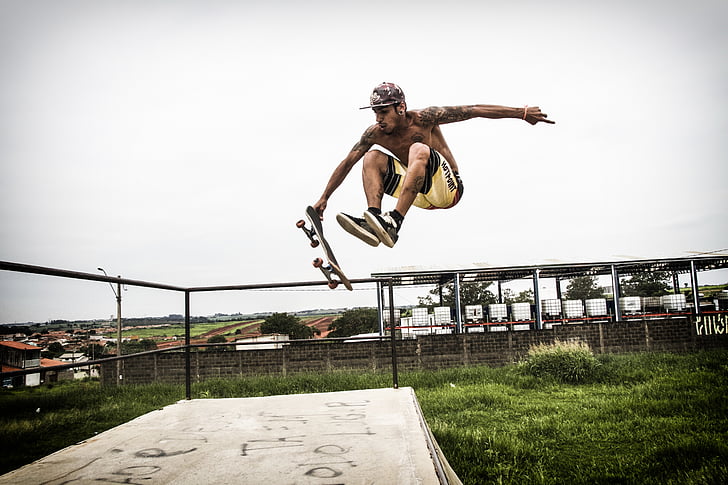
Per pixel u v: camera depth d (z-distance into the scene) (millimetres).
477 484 3961
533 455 4684
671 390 7434
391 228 2986
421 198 3611
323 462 1932
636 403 6637
